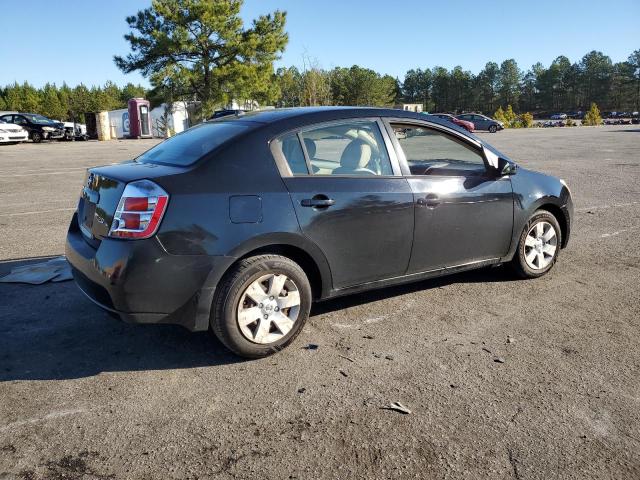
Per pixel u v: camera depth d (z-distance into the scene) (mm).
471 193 4438
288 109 4133
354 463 2584
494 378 3363
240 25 39469
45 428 2852
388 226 3990
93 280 3373
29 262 5738
